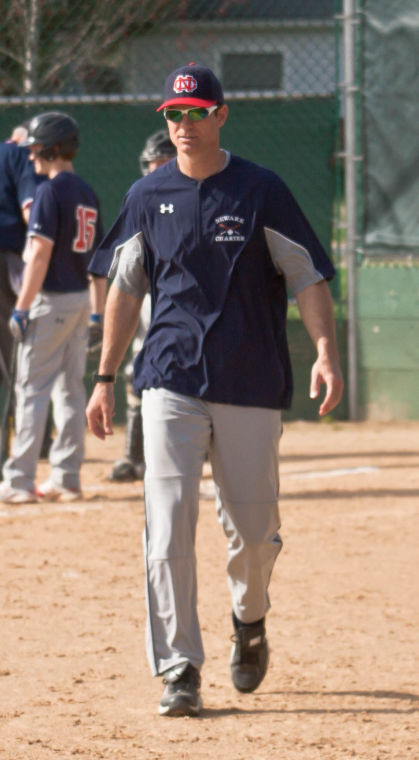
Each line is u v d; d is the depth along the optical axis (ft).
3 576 64.39
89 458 104.17
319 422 120.26
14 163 88.99
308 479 92.48
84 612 57.77
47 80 126.11
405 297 118.52
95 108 117.19
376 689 46.29
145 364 43.21
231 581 44.68
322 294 42.34
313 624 55.47
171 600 42.60
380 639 53.06
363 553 69.72
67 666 49.52
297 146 117.91
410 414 119.75
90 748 39.78
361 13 116.26
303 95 117.39
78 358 84.17
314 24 137.59
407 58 115.96
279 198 41.81
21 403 83.10
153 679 47.96
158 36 146.82
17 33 122.21
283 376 43.06
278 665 49.49
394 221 117.91
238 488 42.45
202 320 42.27
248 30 157.58
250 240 41.70
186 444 42.37
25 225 90.12
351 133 117.29
